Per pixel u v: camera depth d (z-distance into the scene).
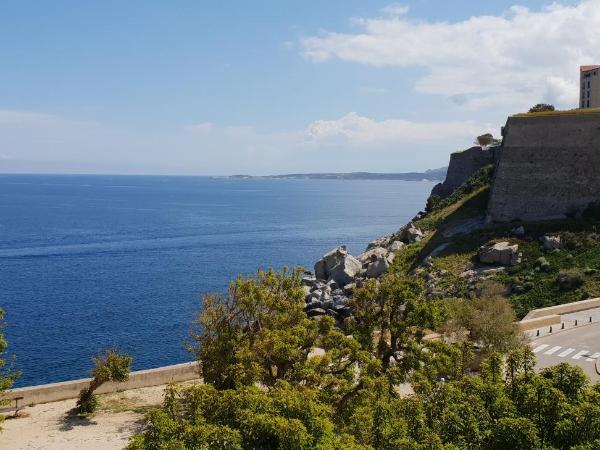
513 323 39.28
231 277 95.06
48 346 57.66
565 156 76.44
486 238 73.31
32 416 30.31
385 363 30.03
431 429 20.36
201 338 33.62
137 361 53.56
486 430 20.00
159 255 118.94
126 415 30.34
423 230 90.94
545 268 62.56
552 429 20.08
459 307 39.94
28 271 99.56
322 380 25.86
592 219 70.44
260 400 19.34
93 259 113.00
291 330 29.17
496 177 81.31
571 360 38.56
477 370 35.62
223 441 17.39
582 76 124.00
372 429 20.19
